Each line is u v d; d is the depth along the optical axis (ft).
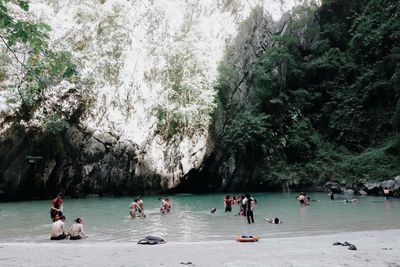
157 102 104.06
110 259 28.43
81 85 94.53
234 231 44.06
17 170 95.40
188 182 112.57
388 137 116.88
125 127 101.19
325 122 130.93
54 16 98.27
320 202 76.89
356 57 136.56
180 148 107.14
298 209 65.00
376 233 39.65
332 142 126.41
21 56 81.61
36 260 28.22
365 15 139.13
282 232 42.50
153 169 105.29
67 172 101.40
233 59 118.62
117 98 100.48
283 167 115.75
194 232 43.80
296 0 141.08
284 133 122.42
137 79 102.94
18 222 54.03
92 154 100.78
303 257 27.99
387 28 127.95
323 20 151.53
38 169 98.12
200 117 107.55
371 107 126.62
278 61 126.21
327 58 136.87
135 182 105.29
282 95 123.54
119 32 102.12
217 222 51.70
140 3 106.93
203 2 118.83
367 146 121.80
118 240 39.32
